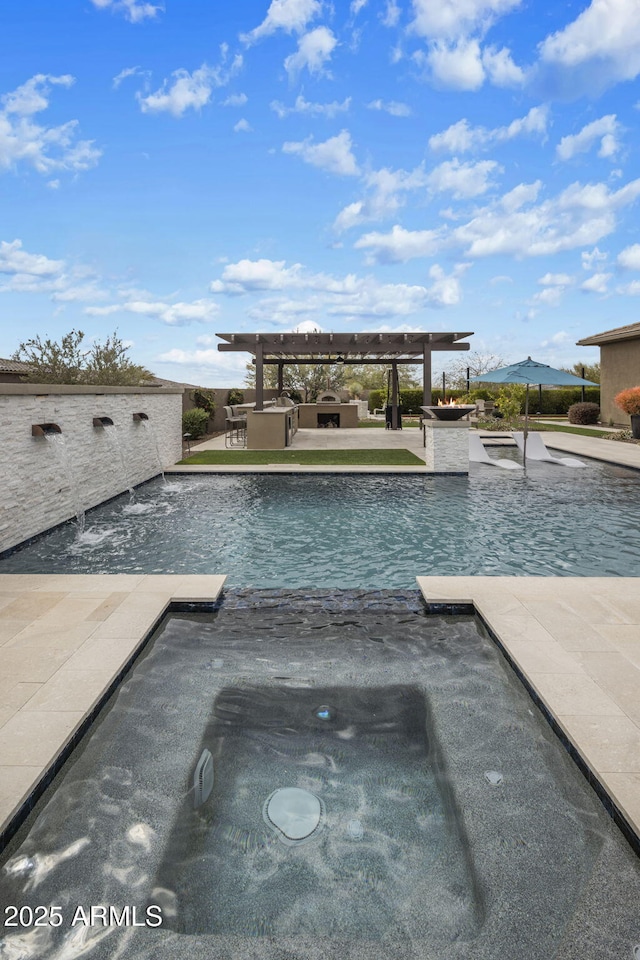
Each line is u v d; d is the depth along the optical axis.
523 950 1.81
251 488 10.10
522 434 14.23
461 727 2.98
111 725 2.97
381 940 1.86
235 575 5.45
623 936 1.85
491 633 3.92
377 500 8.95
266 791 2.52
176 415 12.87
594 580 4.89
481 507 8.40
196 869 2.12
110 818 2.35
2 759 2.47
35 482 6.69
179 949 1.83
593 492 9.55
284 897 2.01
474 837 2.26
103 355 15.05
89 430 8.27
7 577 4.94
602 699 2.95
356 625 4.21
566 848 2.19
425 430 14.66
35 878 2.08
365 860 2.16
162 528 7.27
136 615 4.08
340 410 23.14
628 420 20.11
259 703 3.21
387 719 3.06
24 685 3.10
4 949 1.82
